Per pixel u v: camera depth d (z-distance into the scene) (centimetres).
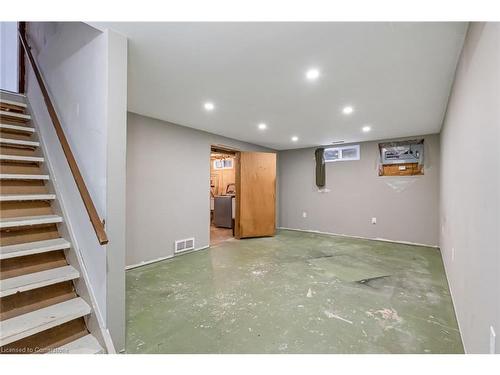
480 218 136
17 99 287
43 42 251
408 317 216
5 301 153
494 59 110
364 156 546
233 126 420
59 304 167
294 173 658
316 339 185
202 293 265
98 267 166
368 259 390
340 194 580
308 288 278
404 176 496
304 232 625
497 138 107
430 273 326
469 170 164
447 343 180
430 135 468
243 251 439
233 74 228
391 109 322
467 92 167
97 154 171
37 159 228
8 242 182
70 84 204
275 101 295
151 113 347
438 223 457
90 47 179
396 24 156
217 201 697
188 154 427
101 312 163
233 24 159
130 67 215
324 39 174
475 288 146
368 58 198
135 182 349
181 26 161
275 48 185
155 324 206
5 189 204
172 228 400
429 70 216
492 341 113
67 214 199
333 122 389
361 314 221
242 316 219
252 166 551
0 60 317
